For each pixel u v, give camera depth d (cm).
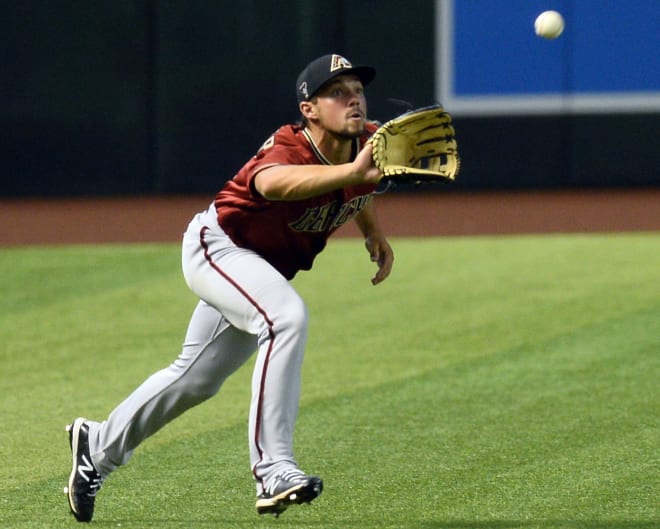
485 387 2403
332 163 1500
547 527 1544
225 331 1550
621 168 5394
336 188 1398
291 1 5231
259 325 1479
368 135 1538
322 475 1830
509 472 1823
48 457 1959
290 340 1460
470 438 2036
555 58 5328
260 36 5244
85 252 4238
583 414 2181
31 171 5347
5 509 1664
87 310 3275
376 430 2100
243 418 2205
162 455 1950
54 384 2495
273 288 1478
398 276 3697
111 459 1584
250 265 1505
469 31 5312
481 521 1576
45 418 2225
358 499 1694
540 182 5419
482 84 5344
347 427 2123
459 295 3388
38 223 4859
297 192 1404
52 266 3969
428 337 2886
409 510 1634
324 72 1444
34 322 3134
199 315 1561
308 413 2227
